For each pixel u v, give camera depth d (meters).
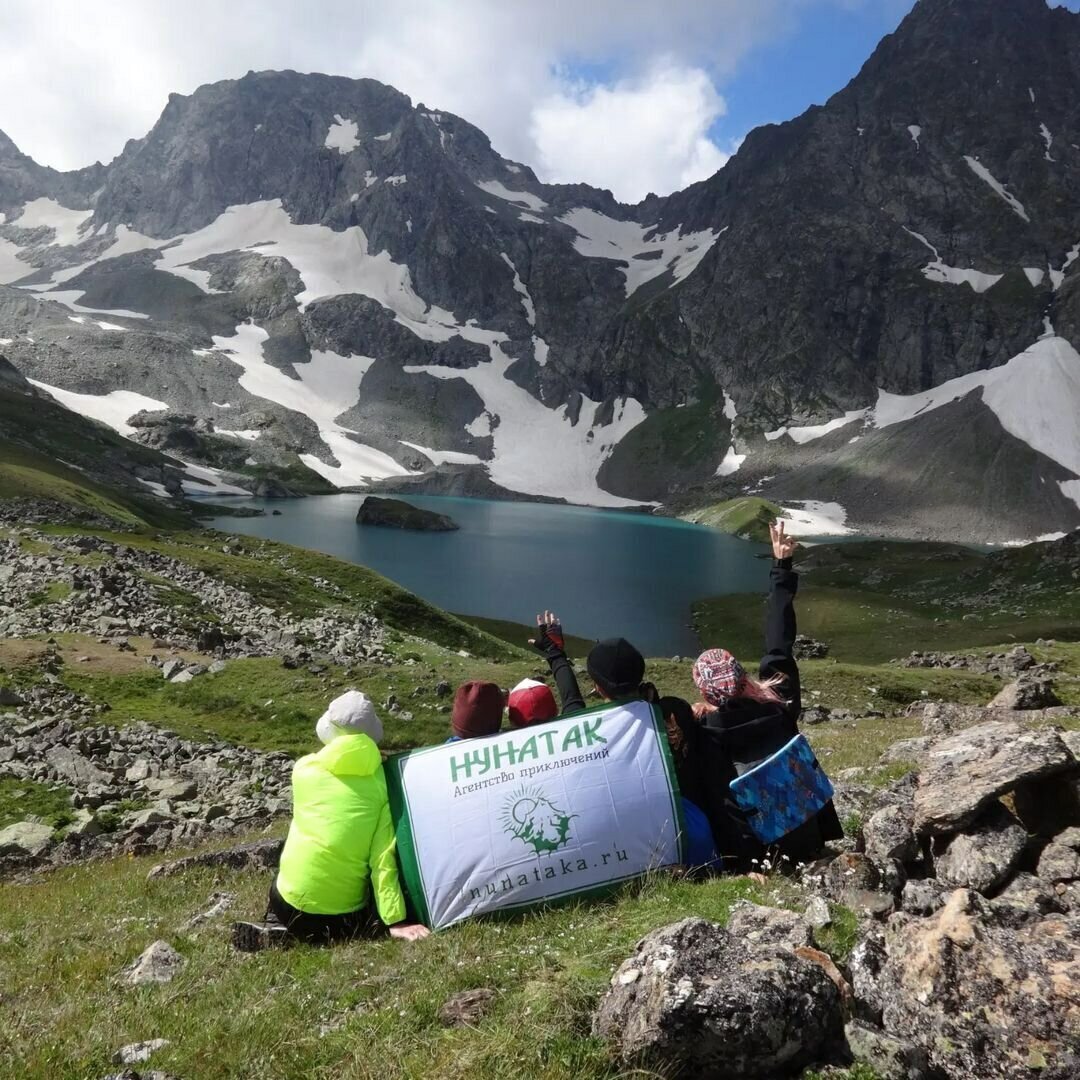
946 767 2.97
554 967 2.59
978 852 2.66
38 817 8.77
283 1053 2.41
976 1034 2.05
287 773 10.85
